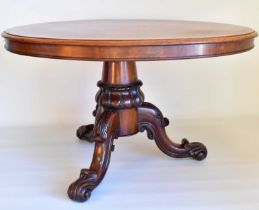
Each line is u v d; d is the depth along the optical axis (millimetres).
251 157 1614
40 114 2002
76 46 961
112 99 1360
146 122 1512
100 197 1308
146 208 1238
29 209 1230
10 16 1816
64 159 1616
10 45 1098
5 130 1947
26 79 1936
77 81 1963
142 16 1864
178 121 2057
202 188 1362
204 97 2043
